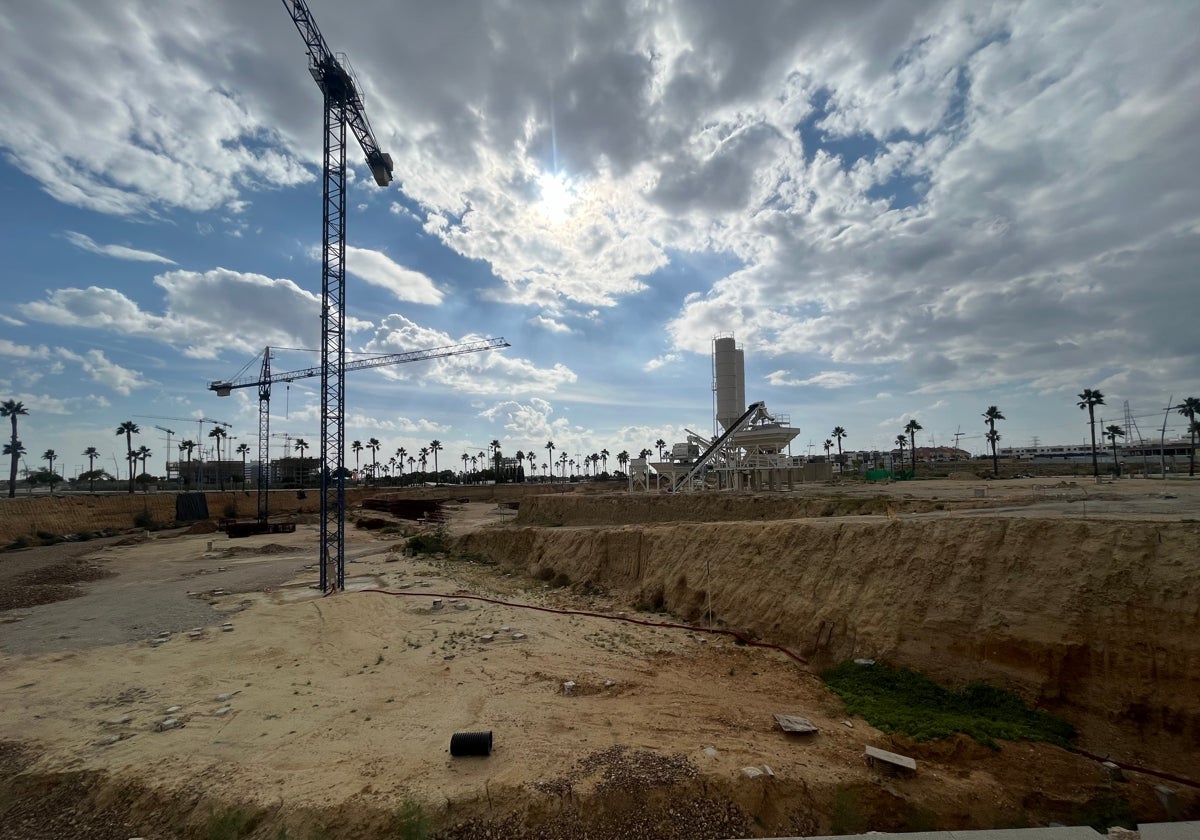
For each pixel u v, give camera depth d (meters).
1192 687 13.73
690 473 64.25
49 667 23.62
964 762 14.19
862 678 18.78
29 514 79.12
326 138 43.31
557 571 39.19
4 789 14.36
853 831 11.91
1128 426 87.00
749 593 25.78
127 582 44.88
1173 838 7.49
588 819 12.16
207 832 12.22
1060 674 15.65
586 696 18.78
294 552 60.16
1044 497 33.47
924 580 19.91
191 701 19.42
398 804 12.41
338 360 42.91
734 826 12.05
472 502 131.62
